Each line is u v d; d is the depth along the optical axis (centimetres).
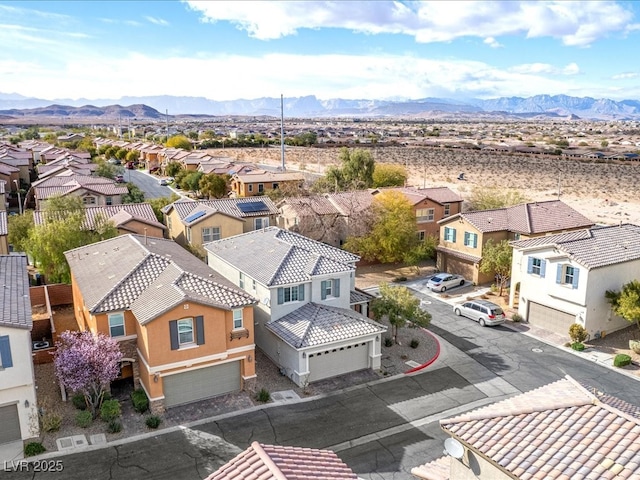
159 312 2614
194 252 5031
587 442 1415
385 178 8206
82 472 2238
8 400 2356
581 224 5084
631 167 12669
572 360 3388
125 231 5069
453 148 17438
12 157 9756
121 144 14538
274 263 3403
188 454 2378
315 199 5738
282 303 3281
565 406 1578
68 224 4372
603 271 3606
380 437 2544
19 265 3158
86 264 3506
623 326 3825
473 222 4916
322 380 3109
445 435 2562
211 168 9438
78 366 2488
